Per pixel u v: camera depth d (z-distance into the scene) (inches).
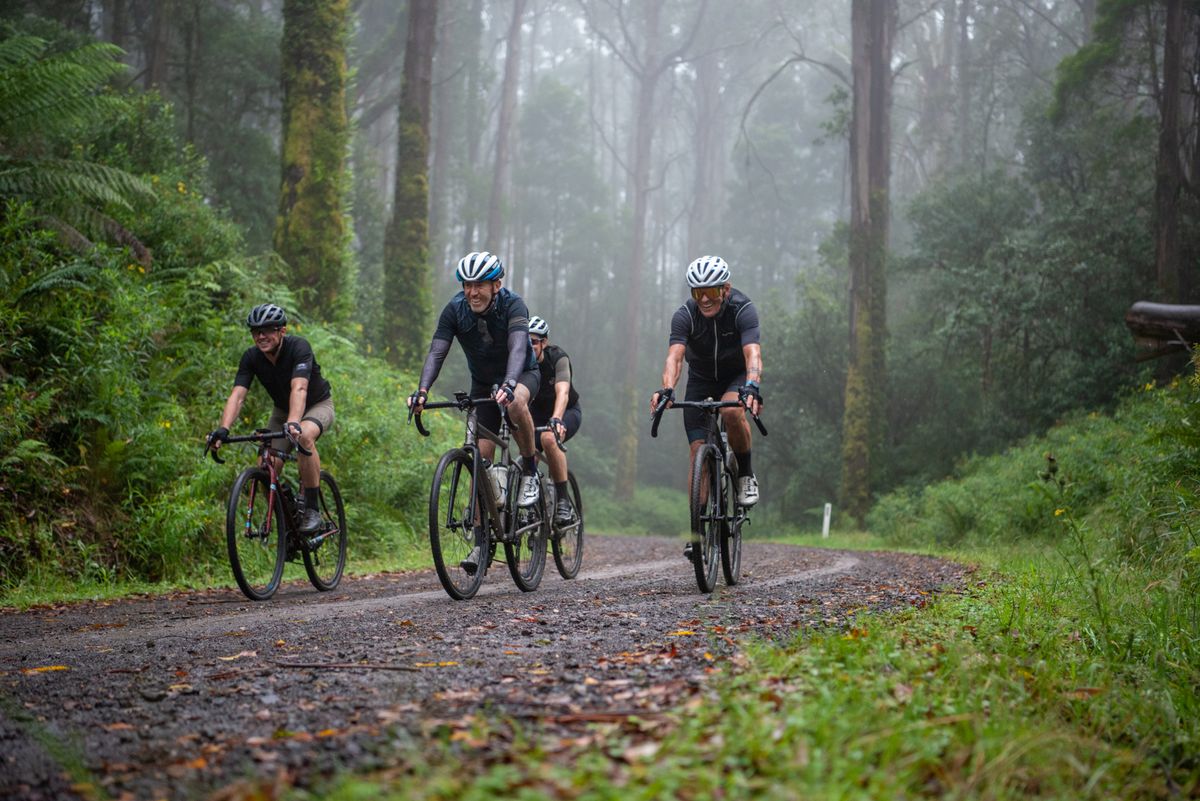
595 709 103.3
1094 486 538.9
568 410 303.6
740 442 263.0
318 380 282.0
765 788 74.7
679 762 78.2
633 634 165.5
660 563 418.9
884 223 1052.5
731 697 101.0
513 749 84.9
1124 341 872.9
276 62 1170.0
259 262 584.4
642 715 97.9
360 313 951.0
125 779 87.1
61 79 410.6
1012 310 921.5
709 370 255.9
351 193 1269.7
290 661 148.3
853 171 1058.1
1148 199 987.3
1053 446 743.1
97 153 546.9
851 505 1030.4
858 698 102.2
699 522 243.0
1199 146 946.1
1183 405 406.6
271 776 84.5
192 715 111.3
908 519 805.9
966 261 1106.1
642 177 1865.2
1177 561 265.7
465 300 242.2
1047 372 944.3
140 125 592.4
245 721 107.3
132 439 352.8
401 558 430.9
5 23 780.6
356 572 370.9
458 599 240.8
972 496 684.7
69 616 235.8
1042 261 924.6
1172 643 170.7
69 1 1090.1
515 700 109.8
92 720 111.0
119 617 231.1
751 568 371.9
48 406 335.9
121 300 394.3
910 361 1162.6
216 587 310.3
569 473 320.8
